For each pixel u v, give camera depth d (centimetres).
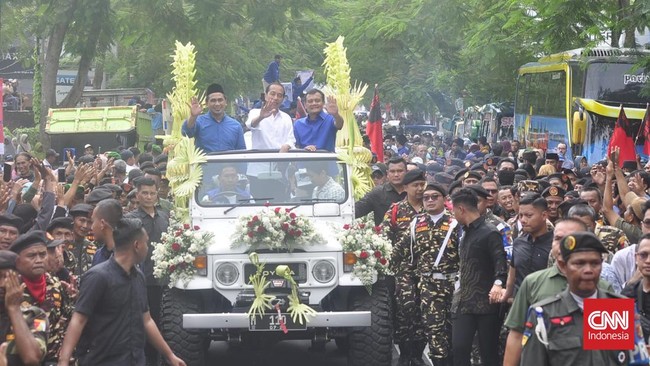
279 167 1200
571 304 622
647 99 2797
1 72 4978
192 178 1185
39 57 3794
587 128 2811
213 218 1173
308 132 1271
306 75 2144
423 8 3366
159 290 1153
